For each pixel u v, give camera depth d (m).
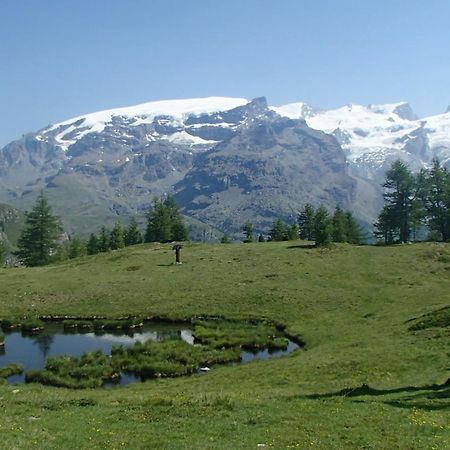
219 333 59.56
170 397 31.92
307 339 56.16
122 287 80.75
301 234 150.62
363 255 93.50
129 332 63.50
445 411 27.19
